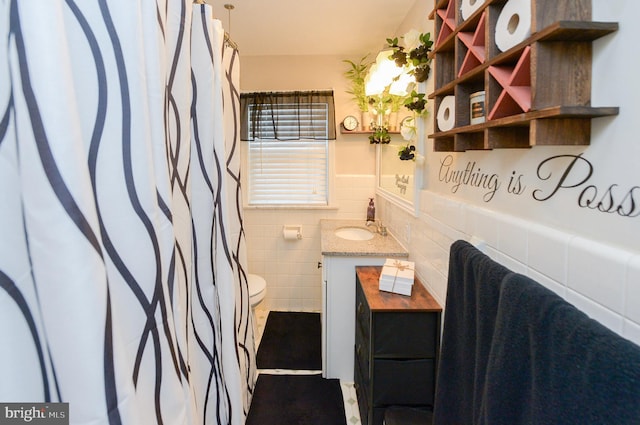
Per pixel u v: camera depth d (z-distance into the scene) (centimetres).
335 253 188
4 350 58
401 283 150
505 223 88
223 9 194
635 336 51
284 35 232
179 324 88
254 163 280
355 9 194
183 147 103
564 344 49
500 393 62
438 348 138
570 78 61
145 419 75
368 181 277
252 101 267
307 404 175
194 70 113
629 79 54
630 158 54
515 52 68
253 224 281
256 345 230
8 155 56
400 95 182
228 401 133
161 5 85
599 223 60
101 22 68
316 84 272
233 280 133
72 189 55
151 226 75
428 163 155
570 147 67
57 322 56
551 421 50
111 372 60
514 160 86
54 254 55
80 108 66
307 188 282
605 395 42
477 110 91
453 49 114
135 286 74
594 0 59
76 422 58
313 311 284
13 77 53
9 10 53
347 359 194
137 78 72
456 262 92
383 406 141
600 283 57
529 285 60
